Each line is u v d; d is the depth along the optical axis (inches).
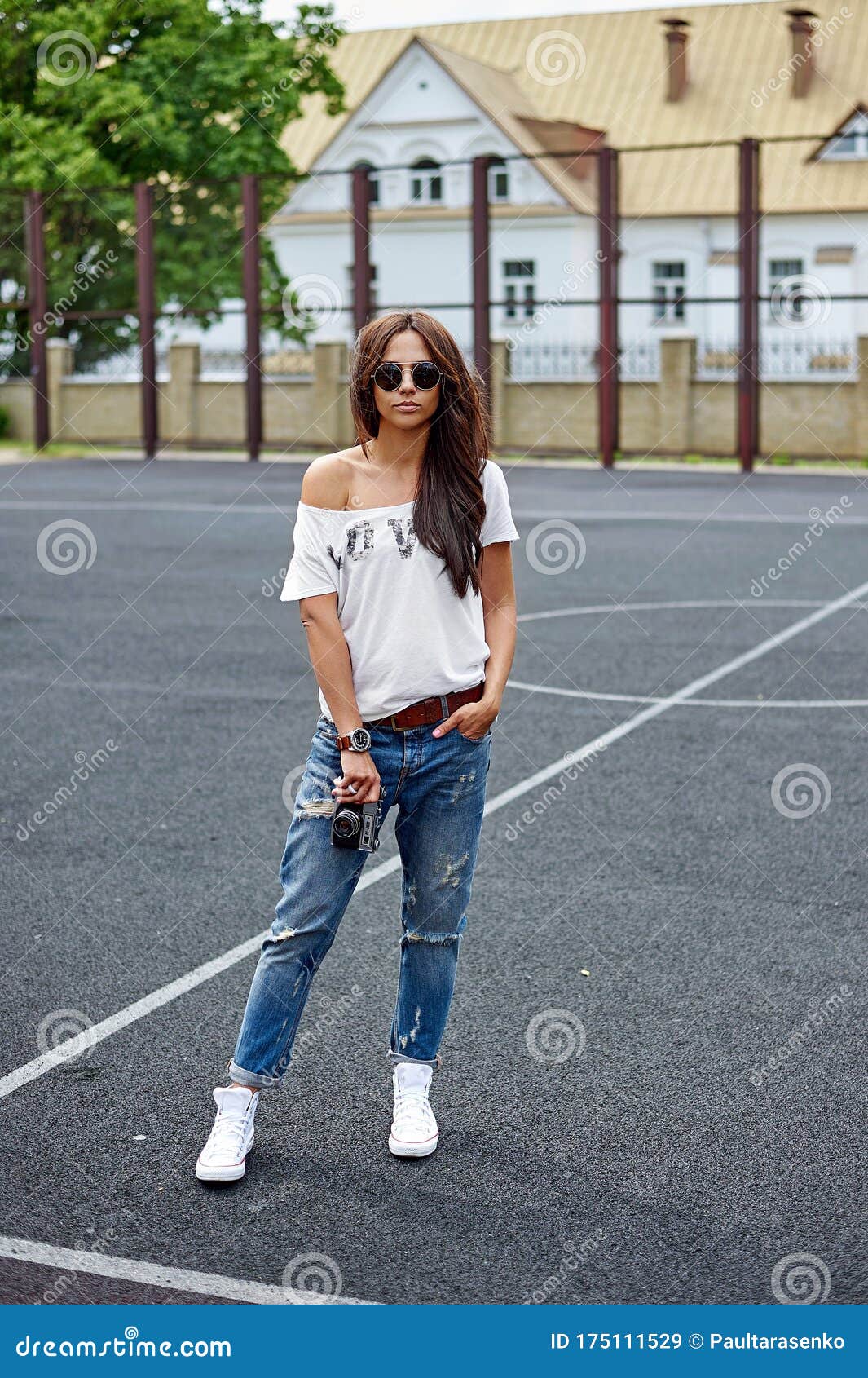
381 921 223.9
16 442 1480.1
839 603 526.9
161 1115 163.6
